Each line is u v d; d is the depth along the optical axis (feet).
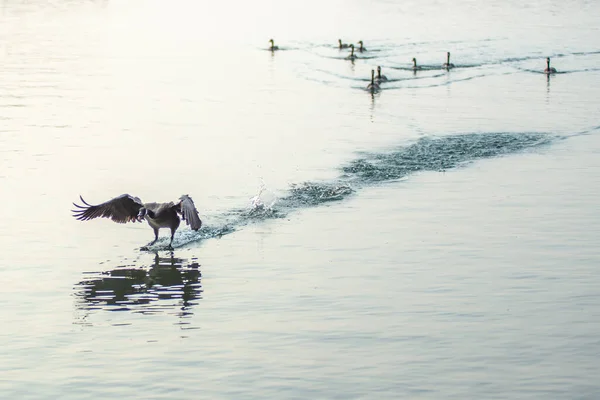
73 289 63.77
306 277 65.77
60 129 126.31
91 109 144.15
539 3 368.27
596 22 294.66
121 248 73.87
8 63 202.80
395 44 243.40
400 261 69.21
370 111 143.95
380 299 60.70
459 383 47.52
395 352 51.65
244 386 47.24
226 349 52.37
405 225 79.25
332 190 91.61
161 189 92.17
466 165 103.35
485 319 56.80
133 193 90.63
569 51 225.76
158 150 112.27
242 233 77.51
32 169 101.40
